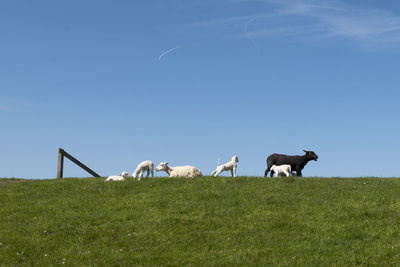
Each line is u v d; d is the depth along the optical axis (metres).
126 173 25.55
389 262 14.06
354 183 23.83
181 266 14.52
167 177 25.72
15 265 14.73
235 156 28.50
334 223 17.55
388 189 21.89
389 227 16.78
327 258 14.49
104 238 16.80
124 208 20.00
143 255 15.27
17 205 21.02
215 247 15.85
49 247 16.16
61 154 29.75
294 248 15.33
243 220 18.19
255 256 14.88
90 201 21.14
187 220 18.22
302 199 20.33
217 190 22.02
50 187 24.20
